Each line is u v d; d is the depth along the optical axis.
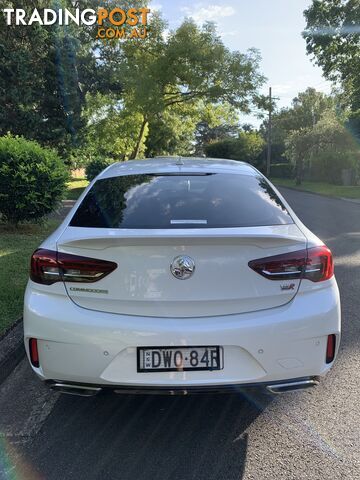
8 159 8.65
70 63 24.50
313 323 2.58
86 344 2.51
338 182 32.53
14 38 23.45
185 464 2.57
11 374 3.68
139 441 2.79
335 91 28.73
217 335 2.48
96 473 2.50
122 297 2.53
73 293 2.58
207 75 25.02
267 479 2.44
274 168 46.81
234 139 57.28
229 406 3.18
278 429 2.90
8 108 23.36
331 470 2.51
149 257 2.51
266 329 2.51
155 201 3.07
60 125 24.89
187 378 2.50
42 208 9.12
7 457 2.64
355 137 30.42
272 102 25.84
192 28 24.31
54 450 2.71
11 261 6.54
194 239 2.47
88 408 3.17
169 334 2.47
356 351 3.99
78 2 28.12
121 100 27.22
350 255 7.84
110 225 2.81
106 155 34.31
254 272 2.54
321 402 3.21
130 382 2.50
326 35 23.69
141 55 25.86
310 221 12.52
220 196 3.16
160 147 47.22
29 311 2.63
